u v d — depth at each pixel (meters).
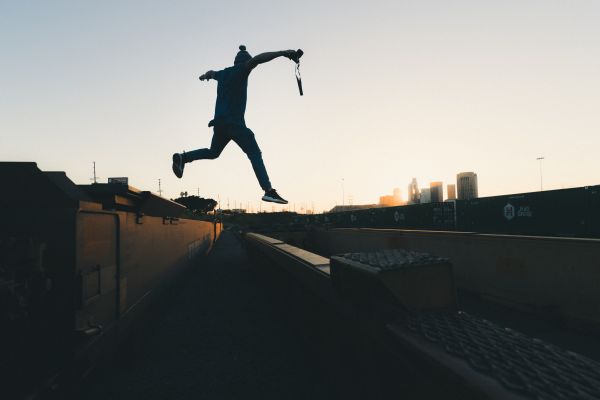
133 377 3.96
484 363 1.17
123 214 4.46
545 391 0.97
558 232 14.70
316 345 4.00
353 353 2.56
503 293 6.89
